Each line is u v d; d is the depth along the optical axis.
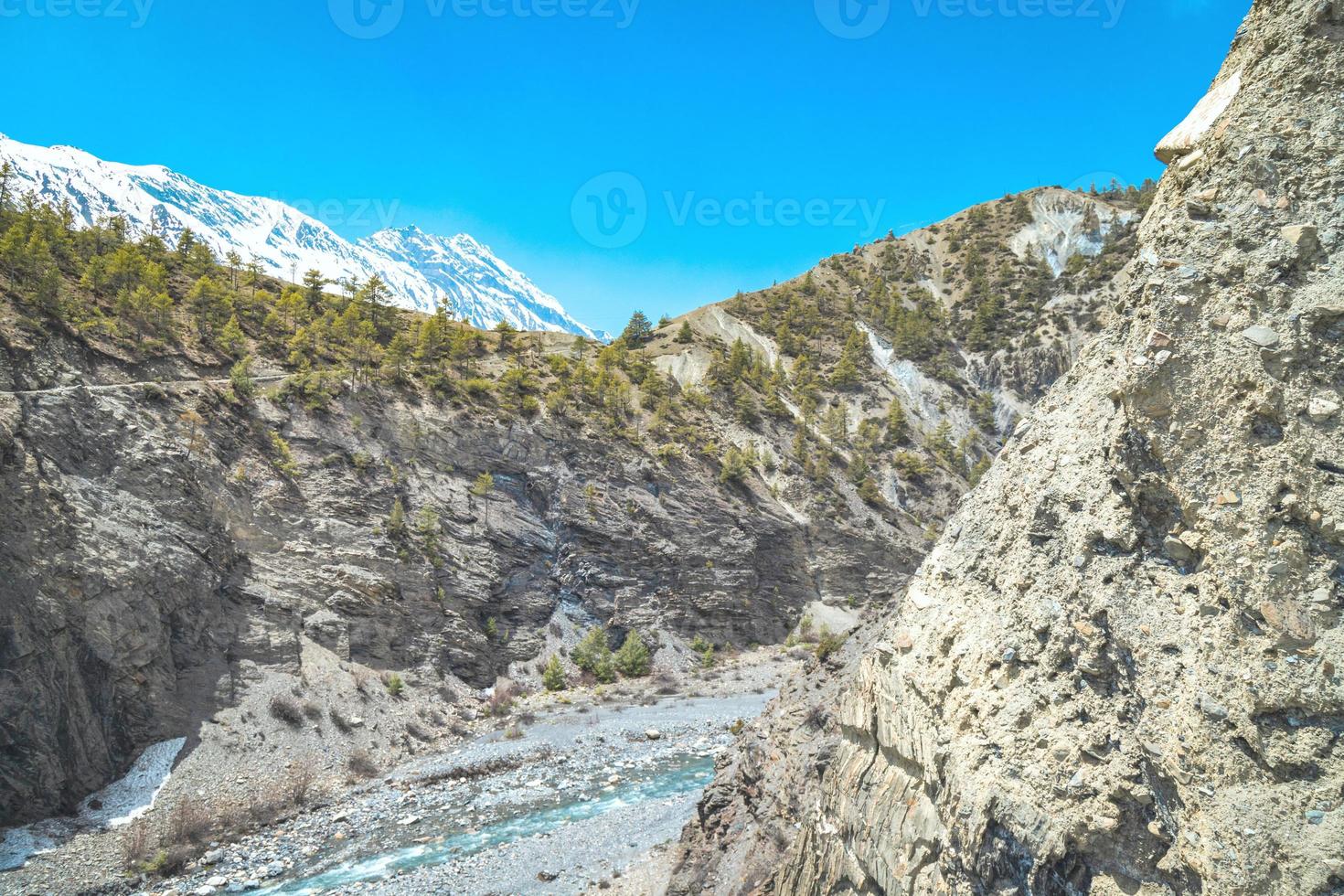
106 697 42.72
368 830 39.66
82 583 43.50
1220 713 9.12
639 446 99.19
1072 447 12.77
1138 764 9.94
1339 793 8.13
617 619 82.12
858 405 145.12
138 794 40.81
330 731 51.44
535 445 89.44
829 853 17.12
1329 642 8.60
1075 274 172.75
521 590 79.00
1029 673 11.78
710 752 52.34
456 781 47.56
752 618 91.25
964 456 137.75
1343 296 9.37
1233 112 11.33
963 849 11.66
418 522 73.56
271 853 36.78
